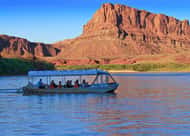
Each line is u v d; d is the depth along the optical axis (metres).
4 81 141.25
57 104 49.59
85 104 49.03
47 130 28.41
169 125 30.34
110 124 31.14
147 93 70.50
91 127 29.66
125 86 100.81
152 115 36.78
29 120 33.75
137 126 30.08
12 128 29.38
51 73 71.81
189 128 28.81
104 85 69.62
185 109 42.09
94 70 71.62
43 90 69.75
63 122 32.34
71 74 71.31
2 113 39.56
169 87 93.62
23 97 63.22
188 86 98.00
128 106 45.97
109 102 51.72
